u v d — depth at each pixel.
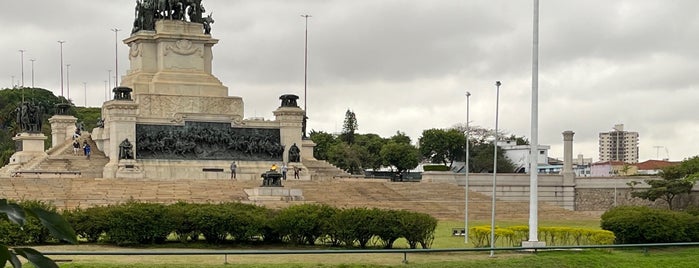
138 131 117.81
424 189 116.50
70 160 120.56
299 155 125.81
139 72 131.00
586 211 127.88
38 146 130.62
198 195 100.75
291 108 126.00
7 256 8.81
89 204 91.50
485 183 124.25
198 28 132.62
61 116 141.75
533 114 54.09
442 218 99.56
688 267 47.88
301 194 98.88
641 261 48.53
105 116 125.12
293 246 58.16
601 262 47.31
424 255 49.81
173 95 127.81
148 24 133.38
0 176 111.94
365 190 113.00
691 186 122.81
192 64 131.00
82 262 42.41
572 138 129.75
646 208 63.34
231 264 42.22
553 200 128.12
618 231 60.09
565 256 48.19
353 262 44.78
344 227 57.25
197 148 120.62
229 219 57.97
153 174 116.62
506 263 45.25
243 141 123.12
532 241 52.88
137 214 56.09
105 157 122.62
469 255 50.19
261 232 58.72
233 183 108.19
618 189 128.50
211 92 130.38
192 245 57.19
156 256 46.84
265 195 97.06
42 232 53.81
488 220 98.06
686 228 59.53
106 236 57.59
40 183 99.25
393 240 57.69
